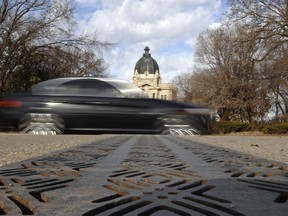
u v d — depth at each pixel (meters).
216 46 48.56
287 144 9.81
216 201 1.95
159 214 1.66
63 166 3.49
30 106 11.89
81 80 12.30
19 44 30.61
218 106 46.03
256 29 31.42
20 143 8.66
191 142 7.84
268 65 36.34
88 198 2.02
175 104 12.01
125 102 11.99
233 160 4.29
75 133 12.04
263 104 45.16
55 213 1.71
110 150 5.51
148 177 2.83
